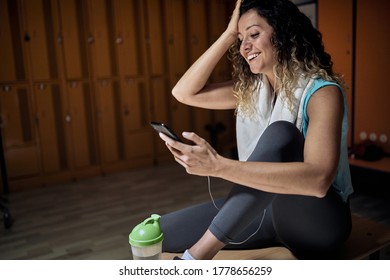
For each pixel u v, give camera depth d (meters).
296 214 1.08
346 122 1.06
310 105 1.03
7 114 3.73
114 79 4.26
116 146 4.36
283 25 1.07
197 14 4.71
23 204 3.42
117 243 2.52
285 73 1.08
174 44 4.61
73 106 4.06
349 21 3.51
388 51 3.27
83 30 4.03
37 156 3.92
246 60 1.18
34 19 3.77
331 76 1.08
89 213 3.12
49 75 3.90
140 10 4.32
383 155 3.40
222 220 1.01
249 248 1.28
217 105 1.37
